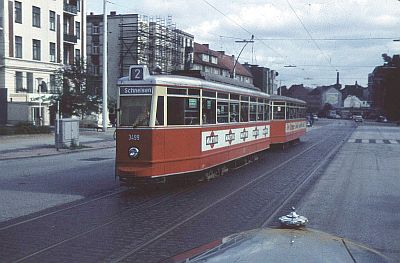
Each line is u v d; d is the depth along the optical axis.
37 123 52.12
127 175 12.23
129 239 7.66
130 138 12.37
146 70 12.43
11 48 52.12
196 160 13.63
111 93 74.00
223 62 100.31
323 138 41.81
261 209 10.22
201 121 13.89
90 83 46.53
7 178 15.45
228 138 16.30
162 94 12.48
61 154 25.12
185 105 13.20
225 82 16.70
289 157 23.47
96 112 47.56
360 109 163.12
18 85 53.56
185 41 84.62
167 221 9.01
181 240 7.61
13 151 25.58
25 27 54.22
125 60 73.06
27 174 16.55
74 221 9.02
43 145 29.64
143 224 8.75
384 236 7.91
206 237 7.79
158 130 12.36
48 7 58.00
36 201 11.18
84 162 20.89
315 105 178.62
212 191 12.76
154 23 74.56
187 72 15.15
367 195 12.13
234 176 16.03
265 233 3.55
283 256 3.02
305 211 10.00
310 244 3.27
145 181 12.34
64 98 44.62
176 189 13.13
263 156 23.92
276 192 12.58
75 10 64.31
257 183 14.32
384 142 35.81
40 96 49.50
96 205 10.69
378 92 121.75
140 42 72.06
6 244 7.35
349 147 30.59
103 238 7.73
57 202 11.06
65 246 7.24
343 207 10.48
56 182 14.52
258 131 20.66
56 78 46.56
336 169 18.14
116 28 73.88
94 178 15.50
